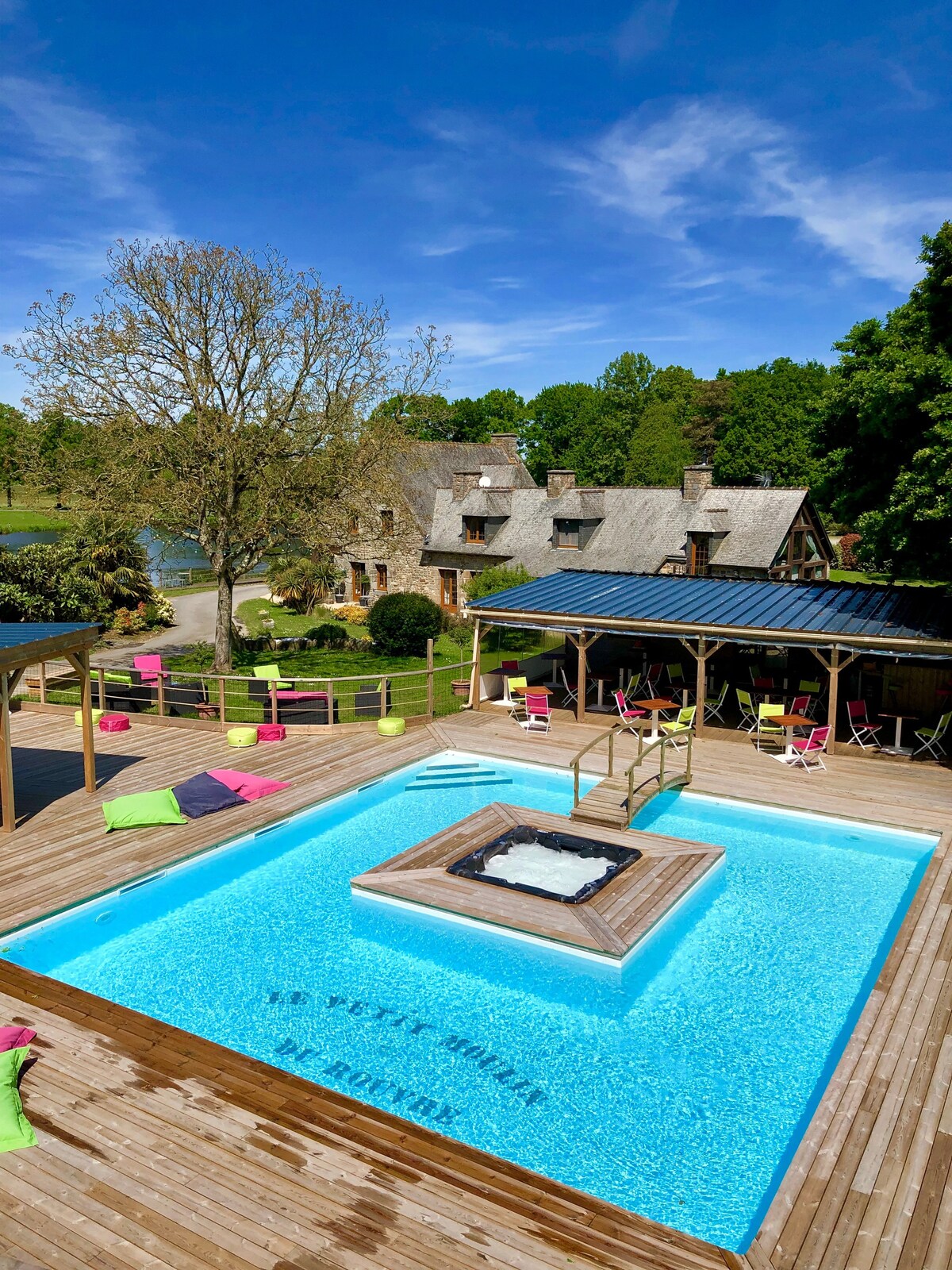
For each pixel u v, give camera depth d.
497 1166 7.02
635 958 10.87
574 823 14.70
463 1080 8.60
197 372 29.75
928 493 18.06
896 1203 6.43
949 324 19.27
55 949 11.18
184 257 28.75
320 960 10.99
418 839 14.84
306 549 34.16
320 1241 6.09
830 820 15.05
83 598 35.97
